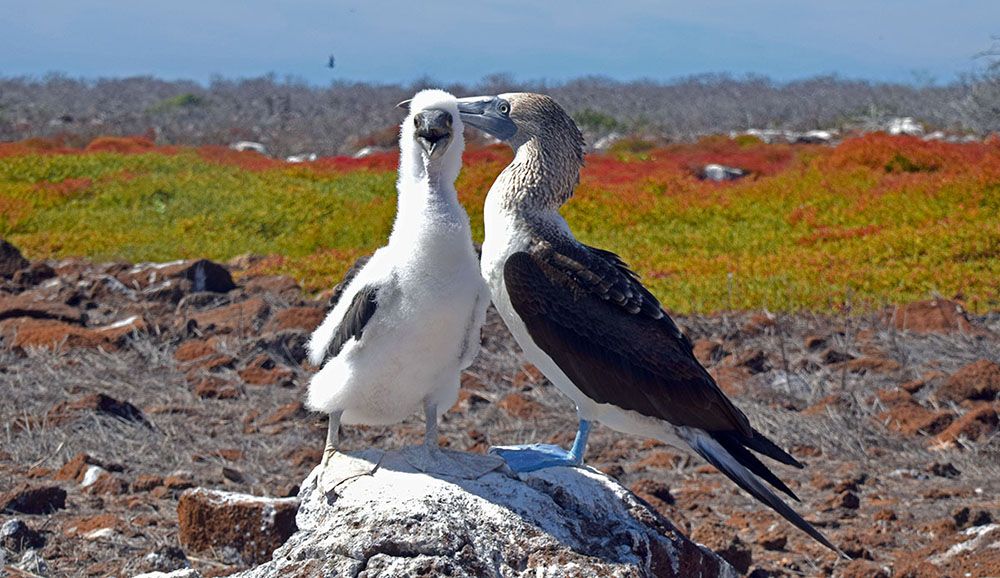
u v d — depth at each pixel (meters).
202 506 6.14
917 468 8.70
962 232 16.27
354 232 20.48
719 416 4.80
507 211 5.02
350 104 83.88
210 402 9.70
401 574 3.89
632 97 87.50
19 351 10.77
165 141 51.41
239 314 12.27
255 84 114.94
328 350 4.53
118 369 10.40
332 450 4.67
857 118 50.94
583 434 4.95
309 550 4.09
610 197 21.98
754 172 28.00
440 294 4.23
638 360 4.74
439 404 4.62
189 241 20.25
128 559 6.15
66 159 28.91
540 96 5.13
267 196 24.03
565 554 4.16
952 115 45.59
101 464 7.83
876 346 11.68
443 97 4.34
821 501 7.94
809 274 15.28
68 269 15.39
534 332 4.83
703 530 6.57
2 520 6.71
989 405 9.91
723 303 13.86
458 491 4.34
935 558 6.64
